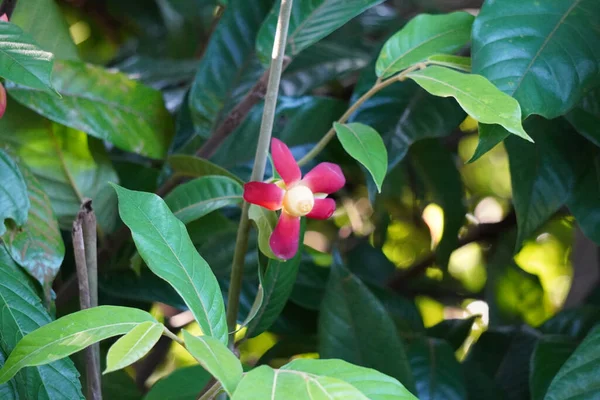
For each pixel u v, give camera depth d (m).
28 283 0.70
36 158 0.81
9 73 0.64
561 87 0.71
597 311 0.91
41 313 0.68
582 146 0.83
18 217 0.70
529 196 0.81
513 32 0.72
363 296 0.79
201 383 0.74
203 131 0.87
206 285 0.64
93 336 0.59
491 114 0.67
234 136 0.88
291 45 0.80
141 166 0.91
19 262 0.71
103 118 0.81
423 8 1.06
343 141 0.71
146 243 0.64
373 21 1.06
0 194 0.70
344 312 0.79
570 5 0.73
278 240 0.67
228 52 0.88
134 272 0.86
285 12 0.69
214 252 0.86
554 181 0.82
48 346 0.59
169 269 0.63
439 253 1.04
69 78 0.80
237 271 0.72
